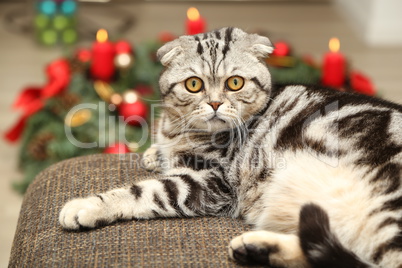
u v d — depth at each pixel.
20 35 2.06
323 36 2.08
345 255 0.76
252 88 0.92
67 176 0.93
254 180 0.90
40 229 0.84
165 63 0.93
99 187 0.91
